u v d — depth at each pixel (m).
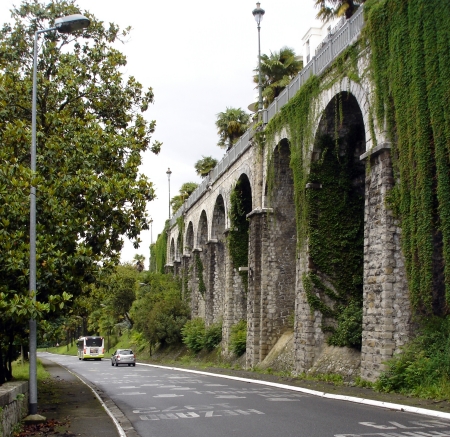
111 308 73.06
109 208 17.00
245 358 32.06
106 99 20.27
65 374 32.88
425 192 15.42
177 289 57.03
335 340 22.00
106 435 10.25
